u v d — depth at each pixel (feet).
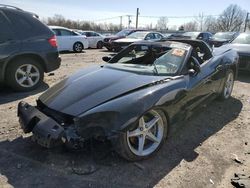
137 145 10.61
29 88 20.16
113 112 9.47
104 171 10.03
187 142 12.60
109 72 12.76
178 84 11.82
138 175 9.91
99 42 65.16
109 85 11.11
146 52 15.02
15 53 18.92
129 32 57.36
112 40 53.57
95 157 10.71
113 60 15.69
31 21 20.12
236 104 18.42
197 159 11.16
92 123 9.41
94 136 9.43
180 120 12.30
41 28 20.53
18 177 9.64
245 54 26.94
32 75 20.26
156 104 10.36
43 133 9.66
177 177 9.91
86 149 9.94
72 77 12.98
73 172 9.93
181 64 13.03
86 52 53.83
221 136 13.42
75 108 9.96
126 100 9.93
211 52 16.49
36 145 11.68
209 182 9.74
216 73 15.79
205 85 14.44
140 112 9.80
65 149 11.18
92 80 11.82
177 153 11.55
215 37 49.80
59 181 9.46
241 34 32.14
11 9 19.35
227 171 10.44
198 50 16.03
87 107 9.88
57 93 11.39
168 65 13.21
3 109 15.99
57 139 9.35
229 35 49.52
